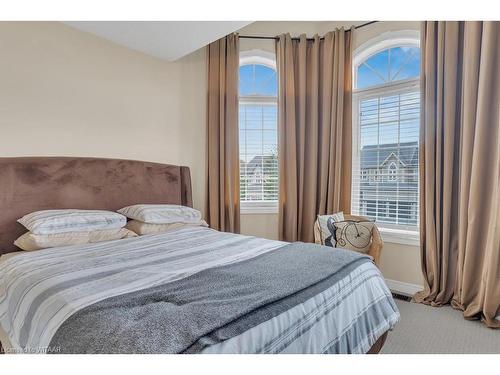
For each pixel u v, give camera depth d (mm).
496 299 2287
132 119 3090
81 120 2742
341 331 1339
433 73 2699
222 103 3441
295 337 1100
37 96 2492
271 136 3783
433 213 2732
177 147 3443
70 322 1016
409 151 3141
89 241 2191
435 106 2723
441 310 2619
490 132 2365
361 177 3484
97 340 913
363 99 3439
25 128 2438
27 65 2436
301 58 3465
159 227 2645
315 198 3447
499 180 2246
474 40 2410
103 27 2570
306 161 3520
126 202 2898
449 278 2709
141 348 853
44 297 1229
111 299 1131
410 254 3041
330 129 3375
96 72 2826
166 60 3324
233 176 3504
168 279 1390
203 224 3025
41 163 2412
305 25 3602
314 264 1638
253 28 3637
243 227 3703
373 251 2814
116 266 1588
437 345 2057
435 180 2727
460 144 2572
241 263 1650
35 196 2363
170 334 900
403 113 3166
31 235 2012
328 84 3369
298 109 3525
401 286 3090
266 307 1114
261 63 3736
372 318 1604
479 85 2363
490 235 2324
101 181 2732
